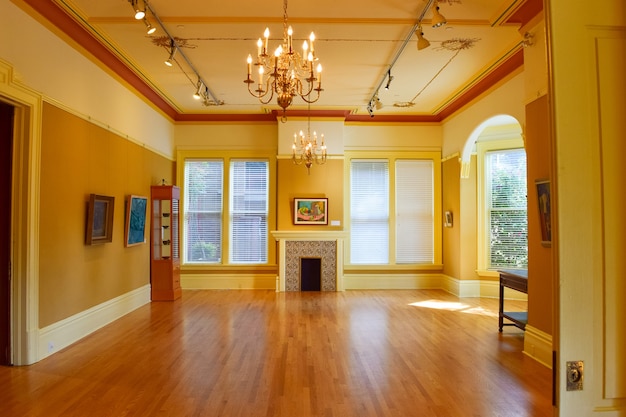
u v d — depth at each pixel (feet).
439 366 12.89
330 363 13.12
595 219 4.26
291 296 24.80
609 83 4.32
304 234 26.40
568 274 4.23
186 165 27.68
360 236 27.73
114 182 18.52
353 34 15.92
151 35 16.01
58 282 14.26
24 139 12.71
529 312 14.19
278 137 26.94
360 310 21.01
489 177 24.85
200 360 13.34
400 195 27.76
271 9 14.19
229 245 27.50
